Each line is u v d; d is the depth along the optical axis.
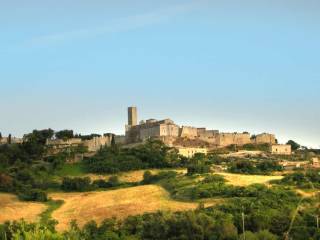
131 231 179.38
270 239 148.12
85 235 163.75
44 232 100.56
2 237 151.38
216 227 163.00
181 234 164.50
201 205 198.75
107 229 180.75
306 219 148.38
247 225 165.12
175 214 182.75
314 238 139.50
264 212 172.25
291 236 143.75
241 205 190.62
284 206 183.50
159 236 167.25
